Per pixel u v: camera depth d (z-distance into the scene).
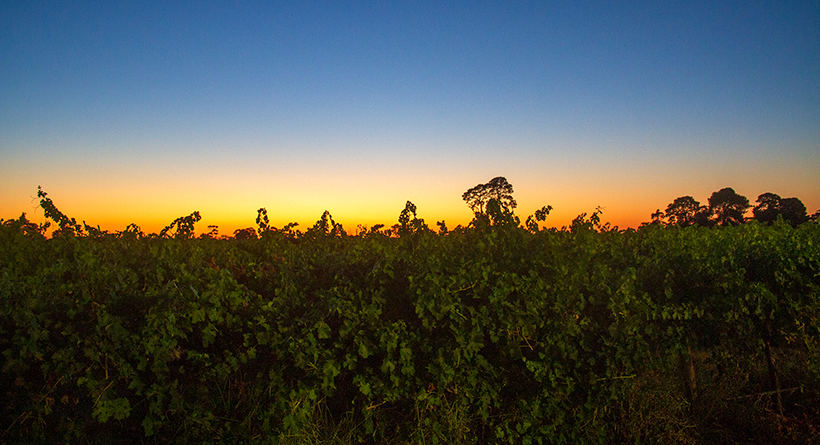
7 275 3.05
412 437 3.59
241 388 3.36
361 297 3.55
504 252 3.96
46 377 2.99
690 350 4.54
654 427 4.08
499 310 3.60
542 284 3.71
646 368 3.97
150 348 3.00
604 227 5.43
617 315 3.85
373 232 4.68
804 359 5.00
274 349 3.27
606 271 3.92
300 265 3.92
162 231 4.42
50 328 2.95
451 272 3.74
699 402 4.57
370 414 3.54
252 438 3.27
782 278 4.40
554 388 3.76
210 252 4.30
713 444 4.38
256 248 4.47
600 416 3.85
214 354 3.34
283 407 3.26
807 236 5.04
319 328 3.28
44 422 3.04
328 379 3.36
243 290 3.50
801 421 4.64
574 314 3.80
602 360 3.90
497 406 3.68
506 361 3.78
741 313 4.39
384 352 3.56
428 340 3.57
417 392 3.58
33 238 4.10
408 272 3.77
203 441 3.22
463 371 3.61
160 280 3.29
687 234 5.87
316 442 3.49
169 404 3.13
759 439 4.46
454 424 3.58
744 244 4.91
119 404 2.97
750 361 4.57
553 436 3.79
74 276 3.20
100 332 2.92
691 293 4.41
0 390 3.01
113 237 4.24
